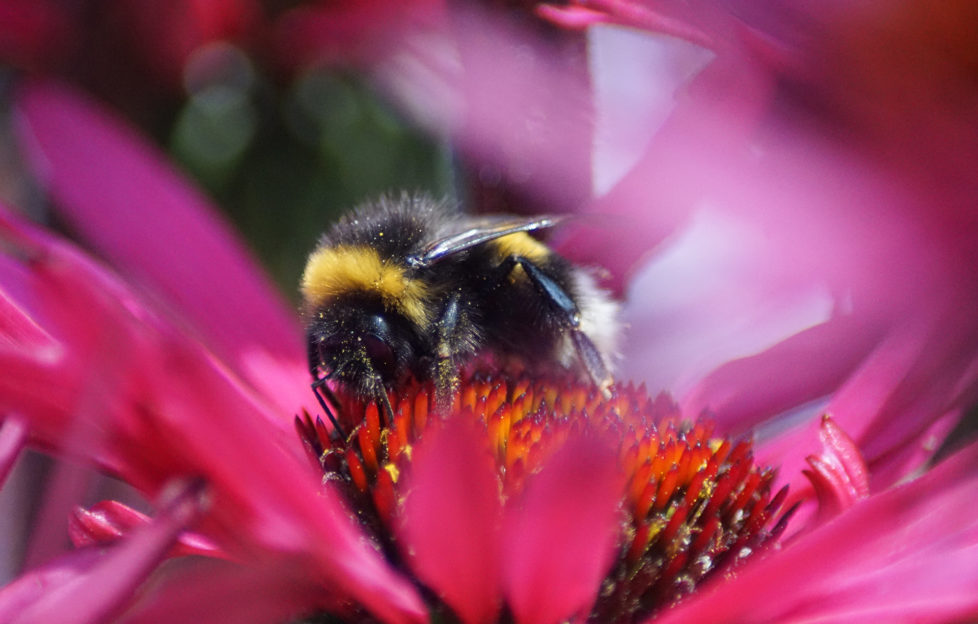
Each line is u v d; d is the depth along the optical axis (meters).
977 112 0.08
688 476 0.09
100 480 0.09
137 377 0.07
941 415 0.09
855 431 0.09
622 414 0.09
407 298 0.09
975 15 0.07
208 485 0.08
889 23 0.08
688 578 0.09
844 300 0.09
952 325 0.09
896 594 0.08
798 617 0.08
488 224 0.09
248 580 0.07
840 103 0.08
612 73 0.09
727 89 0.08
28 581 0.07
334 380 0.09
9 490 0.09
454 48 0.09
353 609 0.08
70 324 0.07
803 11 0.08
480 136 0.09
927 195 0.08
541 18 0.09
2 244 0.08
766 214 0.08
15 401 0.07
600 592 0.09
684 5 0.08
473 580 0.08
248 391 0.09
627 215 0.09
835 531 0.08
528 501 0.08
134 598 0.07
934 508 0.08
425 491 0.08
